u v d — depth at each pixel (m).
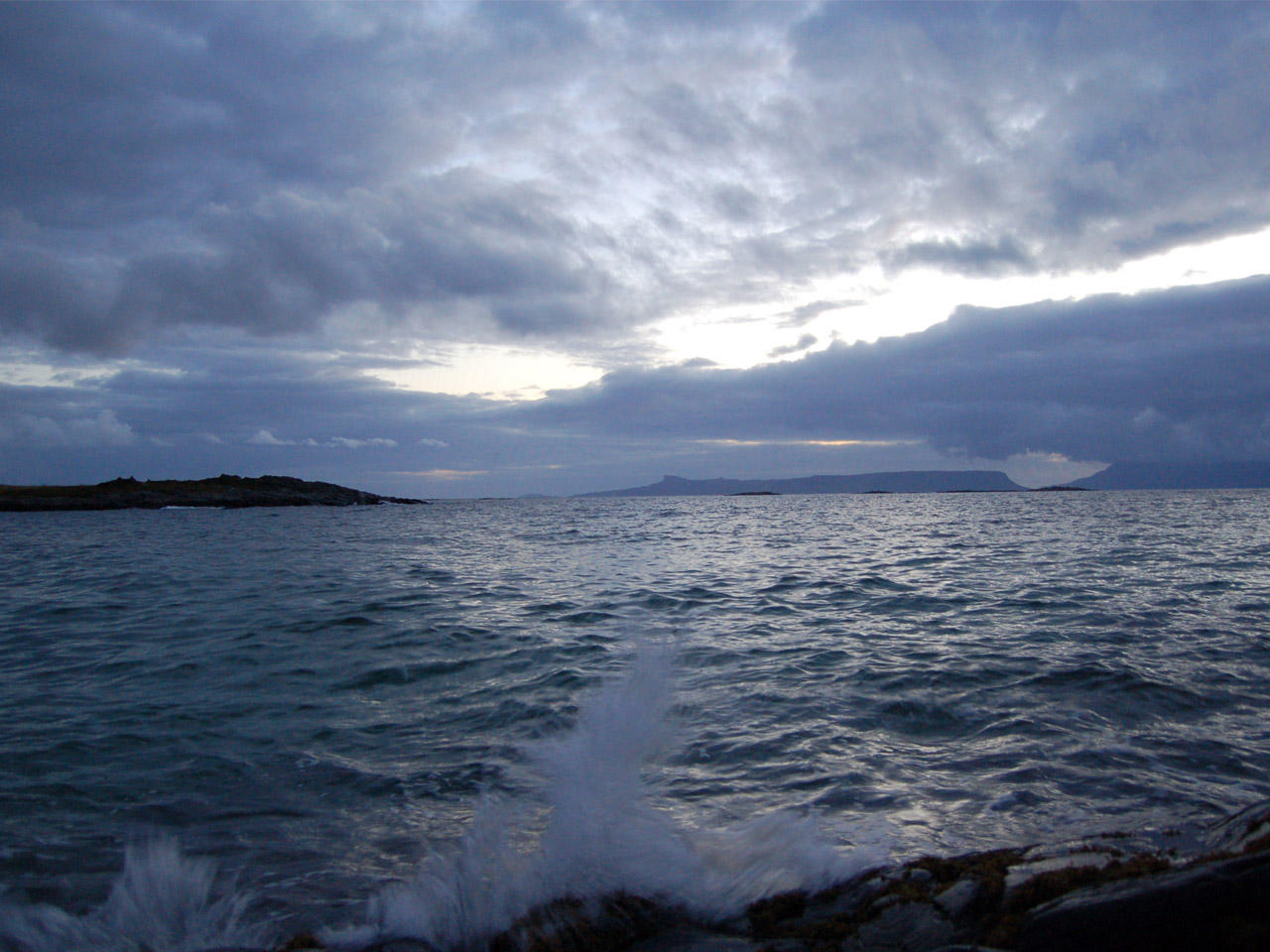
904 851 5.01
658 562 25.38
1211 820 5.27
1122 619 12.88
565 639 12.28
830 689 9.00
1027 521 49.25
